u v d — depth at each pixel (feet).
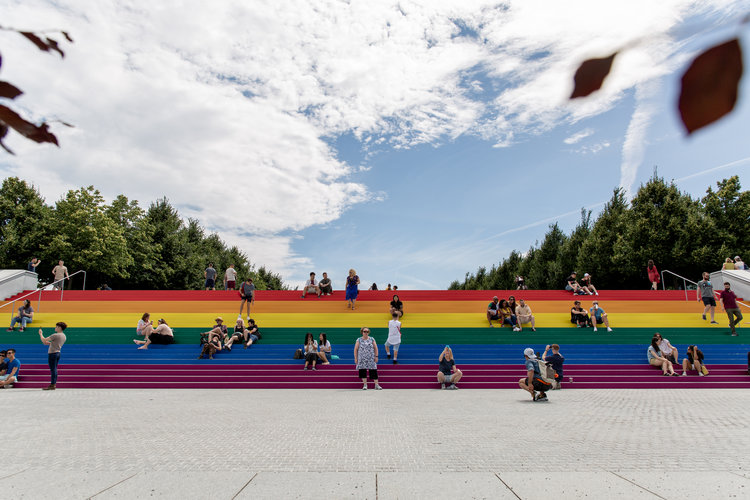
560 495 14.78
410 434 24.13
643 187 121.70
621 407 34.06
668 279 115.96
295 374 51.19
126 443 21.99
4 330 65.16
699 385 47.52
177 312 79.00
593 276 127.24
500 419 28.84
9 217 133.80
